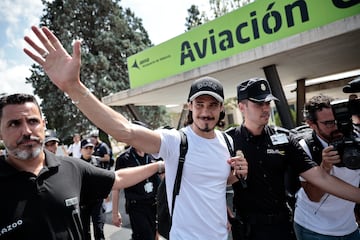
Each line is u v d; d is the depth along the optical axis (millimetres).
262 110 1972
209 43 6520
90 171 1737
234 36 6039
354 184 2178
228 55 6180
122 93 8812
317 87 10867
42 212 1418
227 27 6141
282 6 5266
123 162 3496
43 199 1443
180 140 1787
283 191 2037
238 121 26328
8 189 1408
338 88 10820
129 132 1598
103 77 21125
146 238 3287
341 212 2125
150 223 3336
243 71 6672
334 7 4668
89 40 22672
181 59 7156
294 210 2350
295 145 2051
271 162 1982
